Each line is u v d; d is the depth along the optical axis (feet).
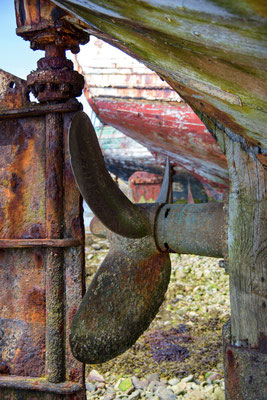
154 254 9.50
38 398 9.41
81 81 9.48
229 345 7.97
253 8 4.18
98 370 15.44
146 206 9.56
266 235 7.48
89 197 8.06
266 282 7.48
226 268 8.11
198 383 14.05
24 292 9.73
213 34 5.04
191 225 8.77
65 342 9.41
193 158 25.26
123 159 38.83
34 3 9.01
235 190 7.86
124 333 9.16
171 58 6.51
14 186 9.88
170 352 16.26
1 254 9.95
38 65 9.52
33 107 9.53
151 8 5.24
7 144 9.97
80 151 8.08
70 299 9.37
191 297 22.12
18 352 9.73
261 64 5.04
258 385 7.52
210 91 6.66
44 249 9.54
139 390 13.69
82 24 8.60
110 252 9.80
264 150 7.39
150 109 21.66
